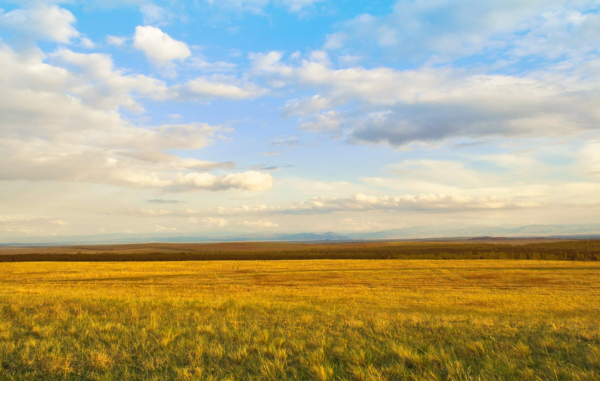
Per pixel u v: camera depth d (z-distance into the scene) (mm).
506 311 18344
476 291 30531
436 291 30500
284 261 73562
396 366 7125
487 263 63312
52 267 60688
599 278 41375
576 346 8680
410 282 39062
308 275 46938
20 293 21484
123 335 9445
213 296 23266
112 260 87438
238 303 16891
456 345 8703
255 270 54844
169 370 7012
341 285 36344
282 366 6906
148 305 15500
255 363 7324
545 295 27031
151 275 47469
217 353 7789
